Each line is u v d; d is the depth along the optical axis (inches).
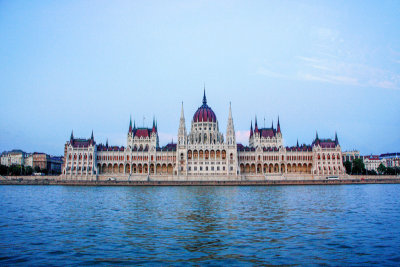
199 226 2257.6
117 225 2304.4
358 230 2108.8
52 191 5890.8
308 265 1444.4
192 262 1488.7
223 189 6397.6
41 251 1659.7
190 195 4842.5
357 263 1465.3
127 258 1545.3
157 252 1638.8
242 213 2864.2
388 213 2839.6
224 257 1553.9
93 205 3516.2
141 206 3408.0
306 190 5935.0
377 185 7741.1
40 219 2573.8
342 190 5885.8
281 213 2856.8
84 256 1577.3
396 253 1603.1
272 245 1755.7
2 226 2279.8
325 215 2728.8
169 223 2375.7
